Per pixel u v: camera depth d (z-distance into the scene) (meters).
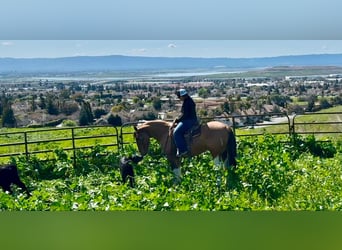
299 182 12.94
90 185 14.22
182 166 15.21
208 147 13.91
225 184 12.73
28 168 16.78
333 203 10.92
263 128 22.20
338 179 13.25
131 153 17.56
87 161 17.44
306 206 10.74
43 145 26.77
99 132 30.39
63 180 15.93
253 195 11.59
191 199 11.04
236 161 14.29
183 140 13.60
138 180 13.90
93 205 10.59
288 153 16.98
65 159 17.53
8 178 13.66
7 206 11.23
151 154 18.00
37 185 15.15
